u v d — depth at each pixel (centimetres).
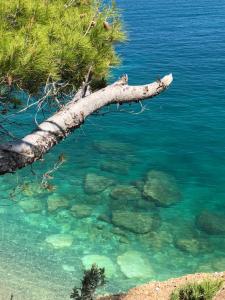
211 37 8731
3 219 2527
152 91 718
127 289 1941
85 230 2453
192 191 3041
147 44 8212
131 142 3966
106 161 3531
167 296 1584
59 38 656
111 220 2564
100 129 4209
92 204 2769
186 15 11875
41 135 648
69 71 689
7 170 619
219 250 2312
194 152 3778
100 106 697
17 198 2780
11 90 622
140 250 2281
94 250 2259
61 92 763
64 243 2306
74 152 3672
